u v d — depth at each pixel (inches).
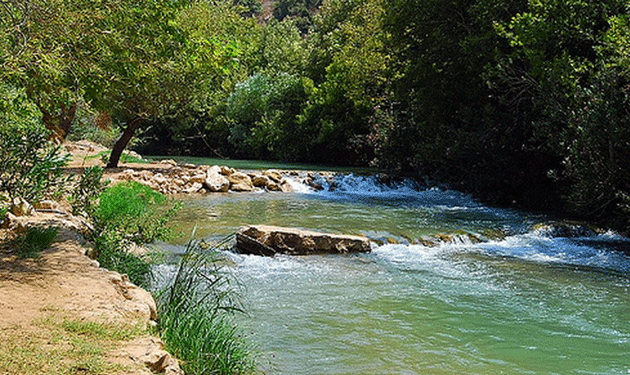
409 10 920.3
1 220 316.5
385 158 1075.3
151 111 825.5
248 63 1877.5
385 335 276.4
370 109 1269.7
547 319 312.7
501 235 561.9
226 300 316.5
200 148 1834.4
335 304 322.7
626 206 555.8
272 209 659.4
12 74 265.7
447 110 932.6
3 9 250.2
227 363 195.9
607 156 586.2
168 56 384.8
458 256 470.0
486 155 831.7
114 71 352.2
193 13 791.7
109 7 295.0
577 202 612.7
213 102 1598.2
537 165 800.9
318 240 456.4
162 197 667.4
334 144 1343.5
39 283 214.7
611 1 658.8
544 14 687.1
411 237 519.2
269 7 4082.2
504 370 240.4
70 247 276.5
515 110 797.2
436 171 973.8
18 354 148.7
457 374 233.6
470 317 310.5
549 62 666.8
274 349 249.6
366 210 688.4
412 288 363.9
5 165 342.3
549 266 443.8
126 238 341.4
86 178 379.2
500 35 758.5
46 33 261.3
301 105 1460.4
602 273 425.1
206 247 435.5
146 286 290.4
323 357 243.8
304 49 1728.6
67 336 165.0
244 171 927.7
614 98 572.4
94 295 205.0
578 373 241.0
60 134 587.8
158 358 158.2
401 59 1001.5
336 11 1567.4
